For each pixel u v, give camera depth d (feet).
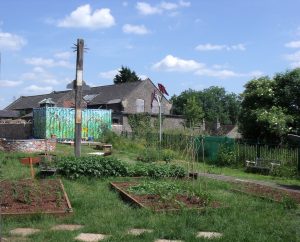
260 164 72.69
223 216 32.24
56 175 48.11
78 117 60.29
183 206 34.14
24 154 66.03
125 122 187.21
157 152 75.25
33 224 28.96
